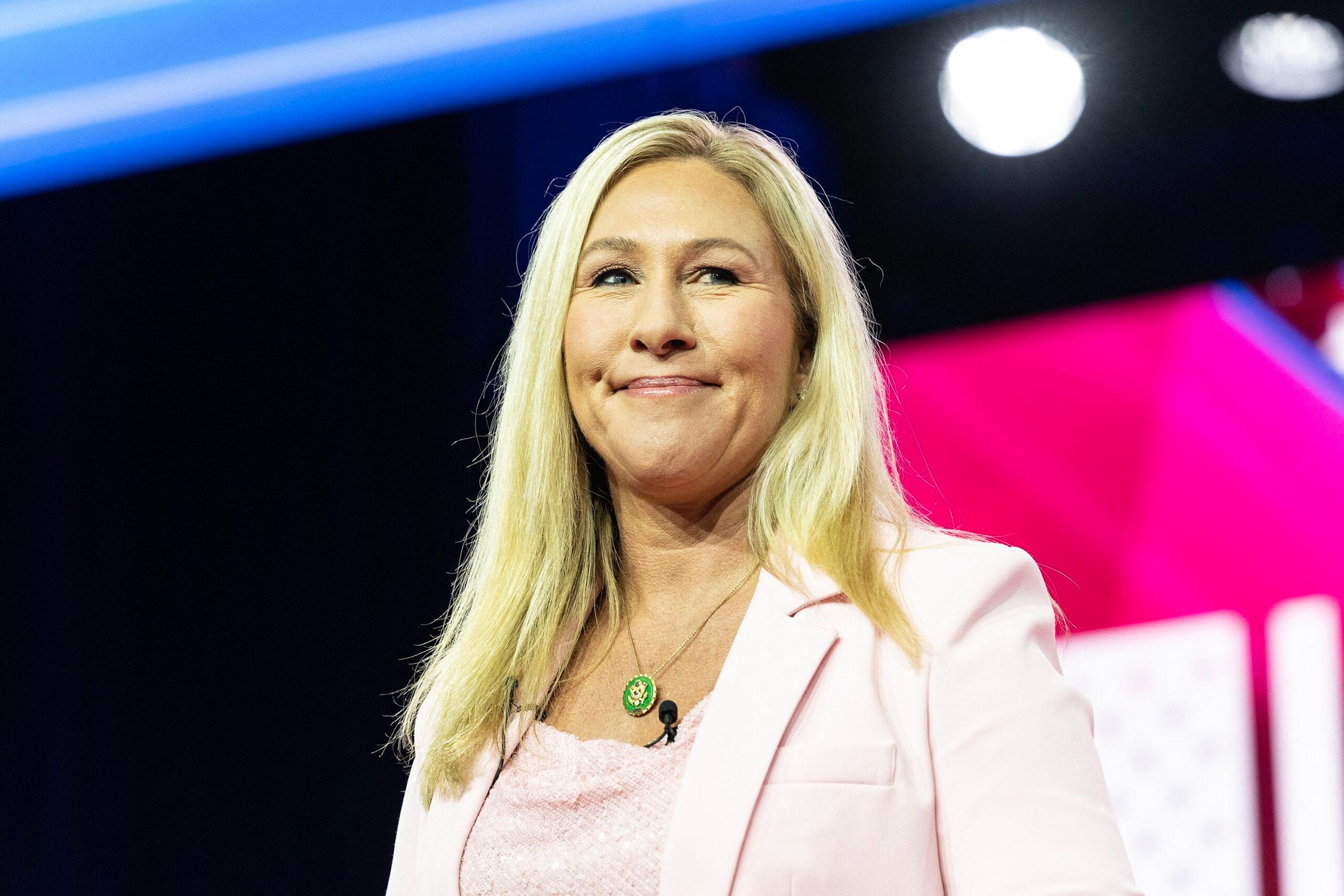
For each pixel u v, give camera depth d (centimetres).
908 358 1266
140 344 1445
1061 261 1227
